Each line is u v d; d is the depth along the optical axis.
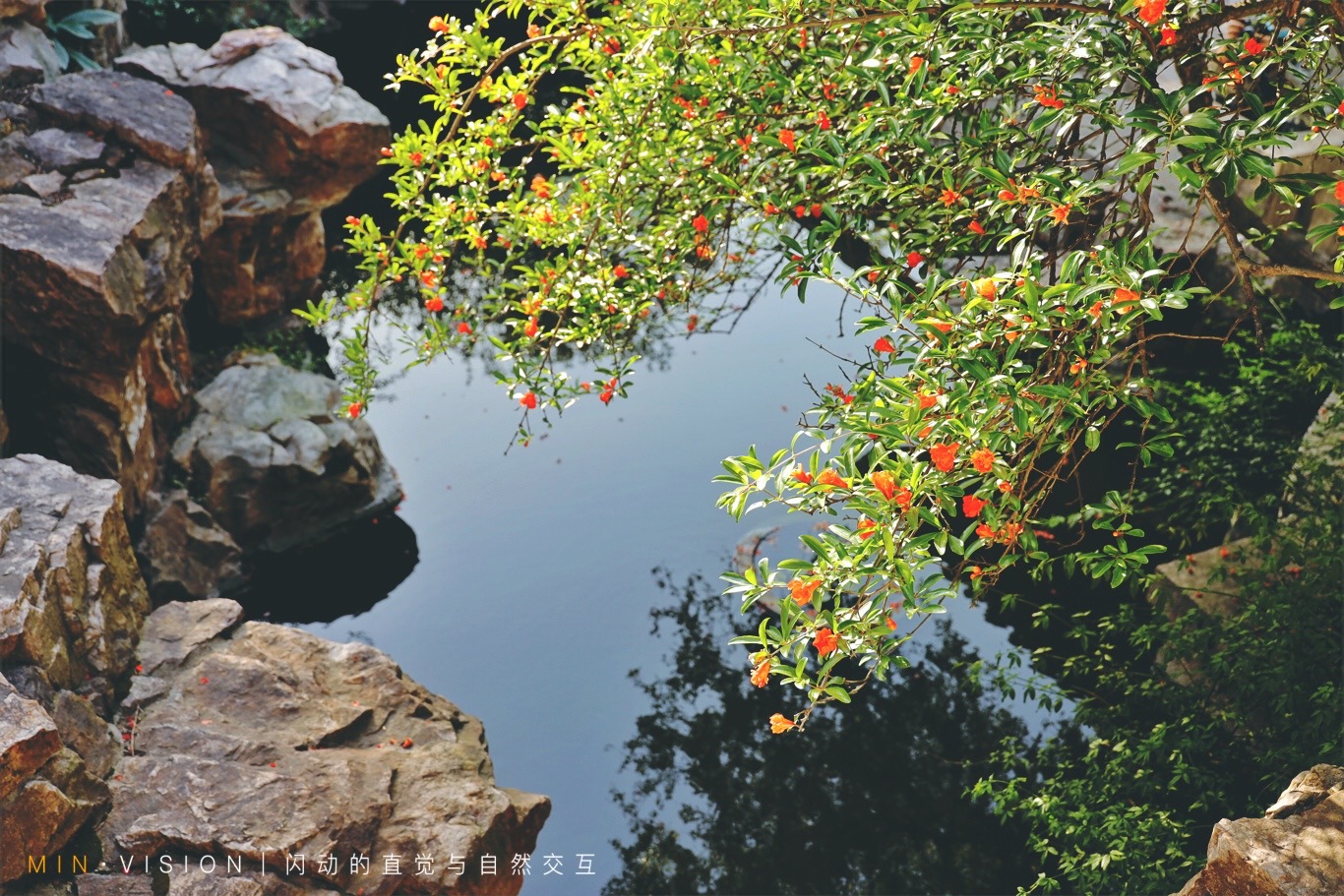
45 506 5.60
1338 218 2.48
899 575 2.64
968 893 5.56
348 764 5.32
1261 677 4.86
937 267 3.70
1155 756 5.16
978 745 6.38
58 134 7.27
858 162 3.80
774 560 7.89
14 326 6.39
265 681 5.77
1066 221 2.94
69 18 8.75
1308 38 3.11
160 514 7.41
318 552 8.27
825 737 6.61
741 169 4.34
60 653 5.08
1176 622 5.38
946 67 3.41
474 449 9.51
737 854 5.91
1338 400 6.09
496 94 4.49
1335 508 5.46
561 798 6.31
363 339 4.66
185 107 7.84
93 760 4.89
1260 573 5.26
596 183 4.61
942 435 2.65
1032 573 3.17
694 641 7.44
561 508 8.75
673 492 8.79
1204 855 4.81
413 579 8.06
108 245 6.57
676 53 3.92
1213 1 3.13
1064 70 3.06
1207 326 7.45
